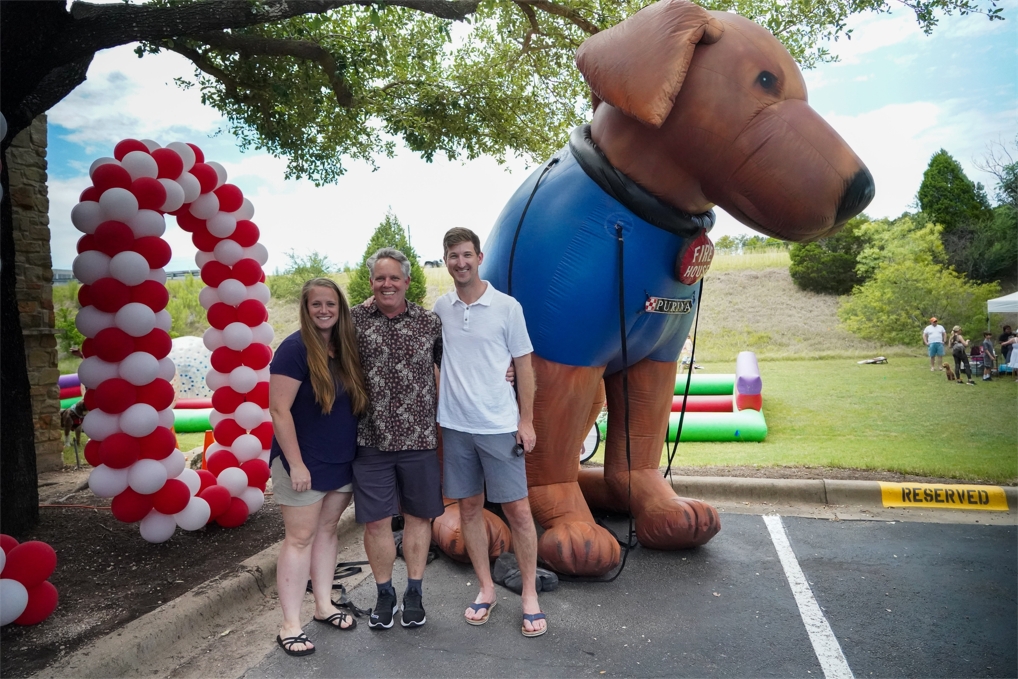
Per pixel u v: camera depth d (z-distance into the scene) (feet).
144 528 13.97
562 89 27.96
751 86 11.32
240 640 11.00
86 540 14.90
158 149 14.48
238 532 15.52
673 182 12.40
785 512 17.37
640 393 15.30
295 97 23.89
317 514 10.66
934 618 11.36
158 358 14.07
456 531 13.87
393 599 11.23
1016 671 9.66
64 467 25.18
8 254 15.06
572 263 12.92
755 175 11.30
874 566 13.66
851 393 39.81
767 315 66.23
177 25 15.07
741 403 28.89
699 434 27.32
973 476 19.53
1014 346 45.19
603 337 13.24
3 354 14.97
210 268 16.21
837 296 67.82
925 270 61.05
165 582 12.64
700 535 14.11
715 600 12.17
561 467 13.94
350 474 10.91
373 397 10.57
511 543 14.10
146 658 10.23
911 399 37.81
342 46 24.30
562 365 13.41
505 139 28.45
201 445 31.27
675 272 13.08
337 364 10.55
